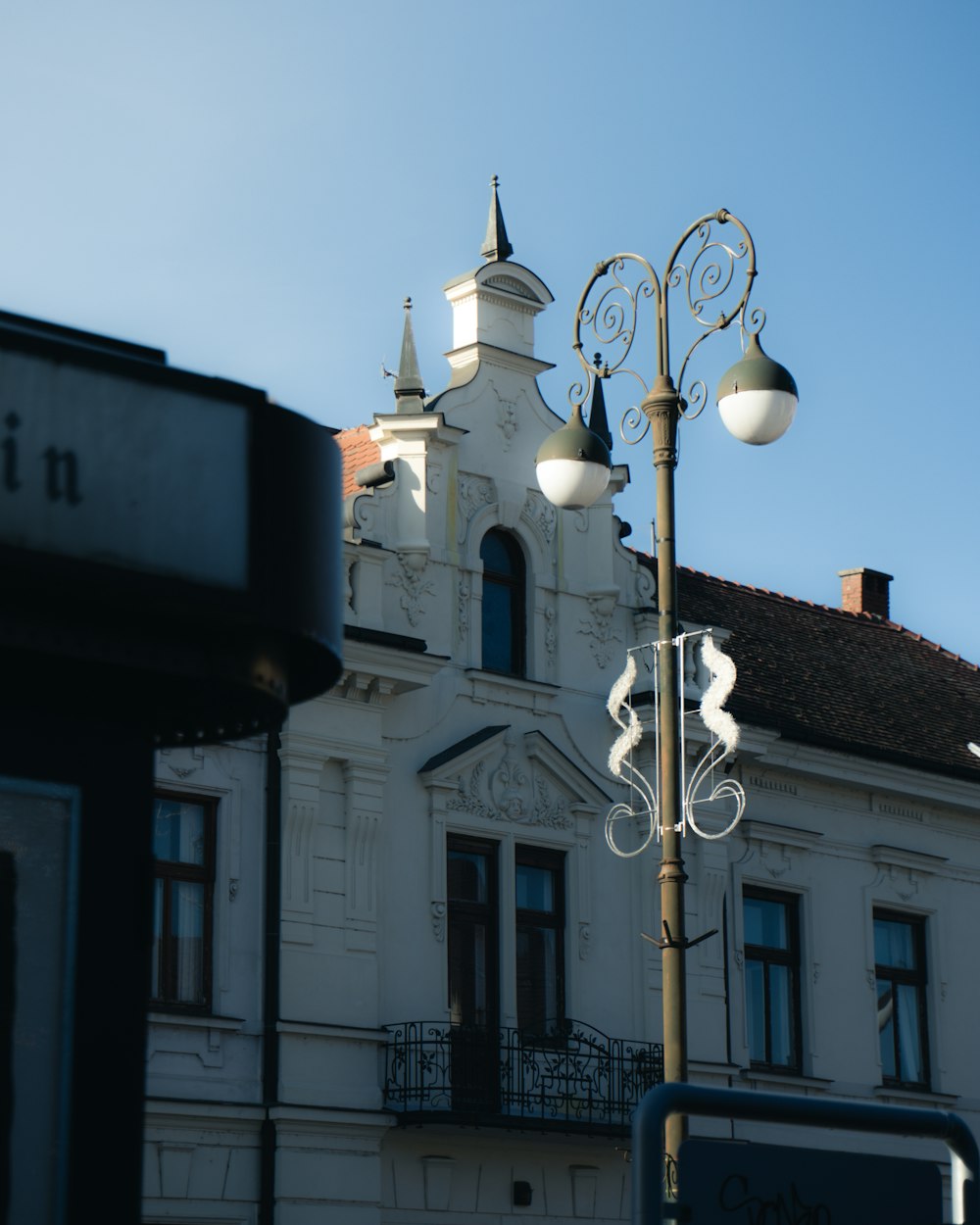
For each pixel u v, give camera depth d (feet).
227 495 18.63
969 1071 95.66
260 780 73.15
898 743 98.58
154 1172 66.90
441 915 76.64
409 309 81.92
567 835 82.12
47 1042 17.75
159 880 70.23
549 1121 74.64
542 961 80.64
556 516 85.15
